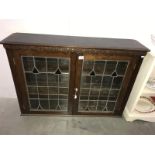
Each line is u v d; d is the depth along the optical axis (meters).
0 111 1.82
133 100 1.67
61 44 1.24
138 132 1.69
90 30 1.53
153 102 1.91
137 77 1.58
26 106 1.67
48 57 1.30
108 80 1.49
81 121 1.76
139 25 1.51
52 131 1.62
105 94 1.61
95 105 1.70
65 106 1.69
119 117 1.85
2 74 1.77
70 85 1.50
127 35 1.56
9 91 1.94
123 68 1.41
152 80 1.75
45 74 1.42
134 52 1.29
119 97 1.63
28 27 1.50
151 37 1.51
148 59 1.40
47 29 1.52
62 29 1.52
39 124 1.68
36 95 1.58
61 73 1.41
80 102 1.66
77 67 1.37
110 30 1.54
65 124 1.71
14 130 1.60
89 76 1.45
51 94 1.58
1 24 1.46
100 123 1.75
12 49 1.24
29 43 1.20
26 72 1.40
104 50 1.26
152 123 1.82
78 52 1.28
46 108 1.71
